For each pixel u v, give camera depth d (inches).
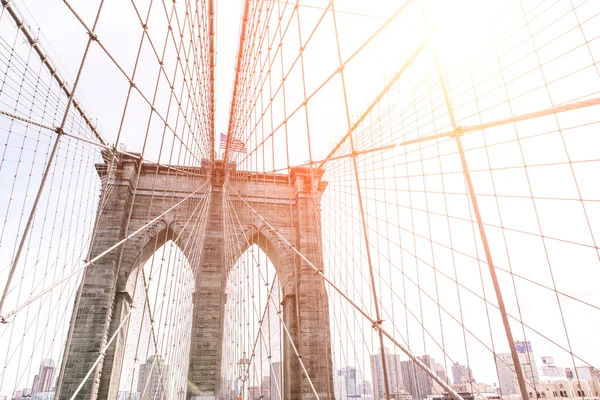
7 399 803.4
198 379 1112.2
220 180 1441.9
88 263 406.9
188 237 1273.4
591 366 348.5
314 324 1157.1
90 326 1047.6
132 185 1285.7
